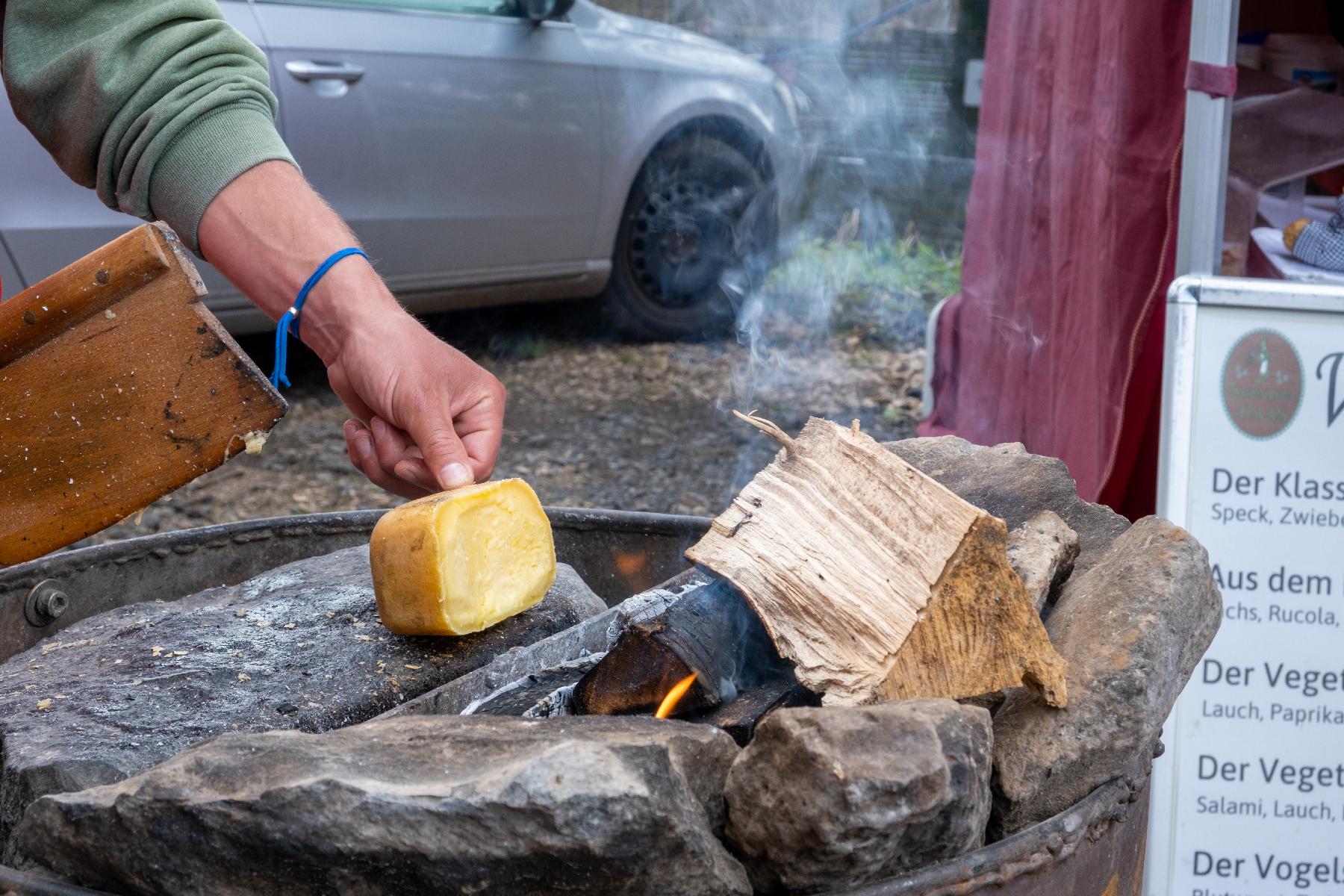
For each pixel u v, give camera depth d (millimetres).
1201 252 1663
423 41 3936
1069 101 2416
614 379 4574
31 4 1309
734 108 4777
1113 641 955
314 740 822
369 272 1325
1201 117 1628
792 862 790
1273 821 1568
